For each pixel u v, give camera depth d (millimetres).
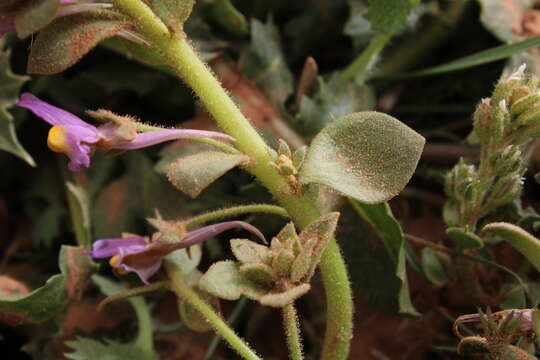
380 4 199
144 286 182
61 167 219
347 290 171
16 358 205
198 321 185
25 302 182
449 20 219
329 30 224
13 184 229
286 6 224
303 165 164
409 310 185
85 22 165
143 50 185
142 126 166
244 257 161
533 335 168
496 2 209
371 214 188
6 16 162
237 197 210
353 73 214
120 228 212
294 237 161
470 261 189
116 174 218
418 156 162
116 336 207
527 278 193
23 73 221
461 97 226
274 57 216
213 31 218
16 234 226
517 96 174
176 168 159
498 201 180
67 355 186
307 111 209
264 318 210
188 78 170
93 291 214
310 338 206
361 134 164
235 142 169
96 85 221
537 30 208
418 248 206
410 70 224
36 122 226
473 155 212
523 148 197
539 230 185
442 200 215
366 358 202
